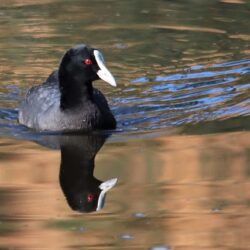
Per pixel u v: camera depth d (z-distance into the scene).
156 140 13.26
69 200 11.16
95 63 13.85
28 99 14.61
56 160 12.47
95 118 13.91
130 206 10.91
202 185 11.48
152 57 17.88
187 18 20.39
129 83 16.36
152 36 19.14
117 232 10.21
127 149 12.90
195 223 10.33
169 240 10.03
